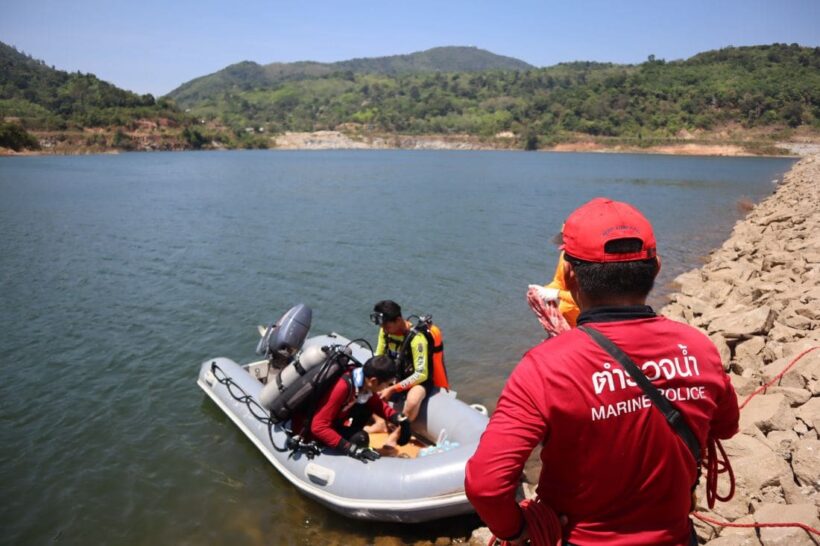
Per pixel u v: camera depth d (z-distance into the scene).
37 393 7.92
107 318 10.97
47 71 170.25
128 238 19.03
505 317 11.08
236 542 5.10
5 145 94.25
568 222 1.85
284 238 19.27
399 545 5.00
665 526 1.70
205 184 40.72
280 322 6.48
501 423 1.66
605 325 1.70
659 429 1.63
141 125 127.62
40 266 14.98
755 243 15.23
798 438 4.49
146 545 5.09
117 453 6.46
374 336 10.29
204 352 9.38
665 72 153.62
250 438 6.34
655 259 1.77
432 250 17.56
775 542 3.30
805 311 7.16
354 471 5.27
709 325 7.58
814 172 34.75
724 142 116.81
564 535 1.75
